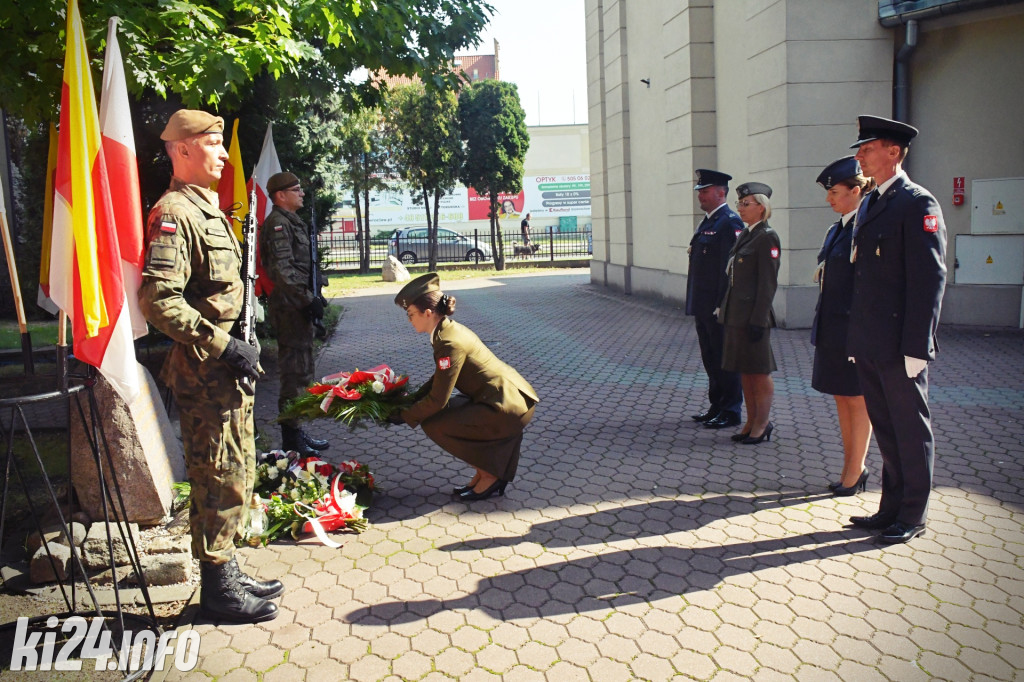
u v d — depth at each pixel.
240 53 5.17
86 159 2.86
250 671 3.03
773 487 4.83
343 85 8.37
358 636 3.27
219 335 3.14
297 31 6.43
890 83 9.90
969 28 9.34
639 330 11.38
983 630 3.19
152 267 3.02
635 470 5.22
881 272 3.93
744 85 11.08
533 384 8.01
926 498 3.98
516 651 3.12
